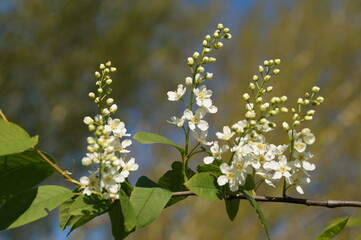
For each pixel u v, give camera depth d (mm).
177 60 18156
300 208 12156
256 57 15398
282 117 11578
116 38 16406
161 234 13773
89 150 2166
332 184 13289
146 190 2236
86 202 2209
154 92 17688
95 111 16062
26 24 15898
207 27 18625
